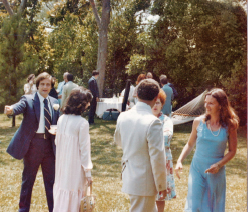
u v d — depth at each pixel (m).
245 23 13.12
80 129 3.12
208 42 13.33
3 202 4.39
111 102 12.18
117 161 7.23
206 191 3.13
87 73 17.41
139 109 2.75
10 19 14.12
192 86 13.70
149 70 14.95
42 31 23.91
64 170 3.13
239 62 12.34
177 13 13.80
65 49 21.23
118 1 16.62
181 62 13.72
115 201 4.57
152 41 14.62
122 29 16.44
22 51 14.12
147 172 2.62
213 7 13.10
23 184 3.81
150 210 2.68
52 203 3.84
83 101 3.21
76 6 19.48
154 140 2.56
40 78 3.84
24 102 3.75
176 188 5.32
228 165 6.97
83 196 3.15
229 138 3.13
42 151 3.78
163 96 3.60
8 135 10.10
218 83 13.28
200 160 3.17
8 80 13.84
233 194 4.99
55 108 3.87
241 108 12.13
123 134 2.75
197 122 3.30
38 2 21.86
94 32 17.92
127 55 16.73
